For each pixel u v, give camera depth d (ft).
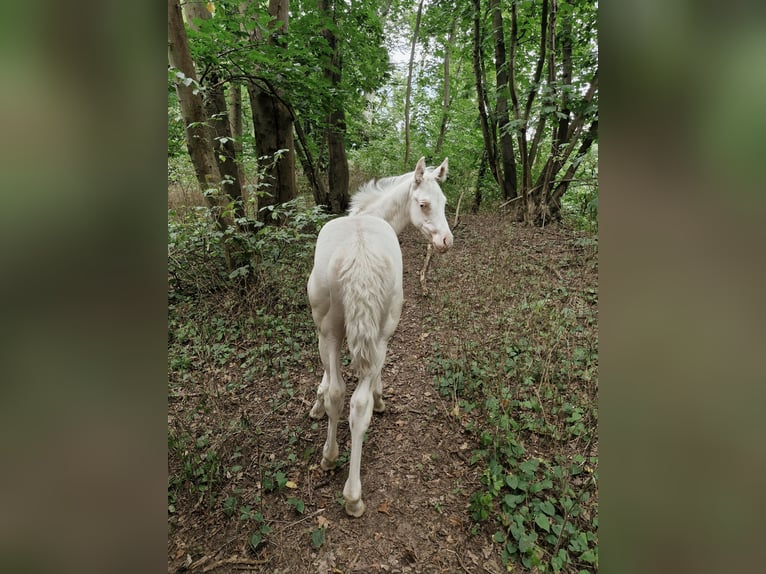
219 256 14.10
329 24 18.63
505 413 7.94
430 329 12.03
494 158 23.99
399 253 7.14
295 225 12.91
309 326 11.81
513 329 11.18
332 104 17.89
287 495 6.83
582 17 19.39
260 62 14.20
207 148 12.48
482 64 23.95
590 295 12.55
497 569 5.55
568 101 18.01
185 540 6.05
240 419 8.52
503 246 17.10
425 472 7.22
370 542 6.04
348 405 9.02
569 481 6.64
